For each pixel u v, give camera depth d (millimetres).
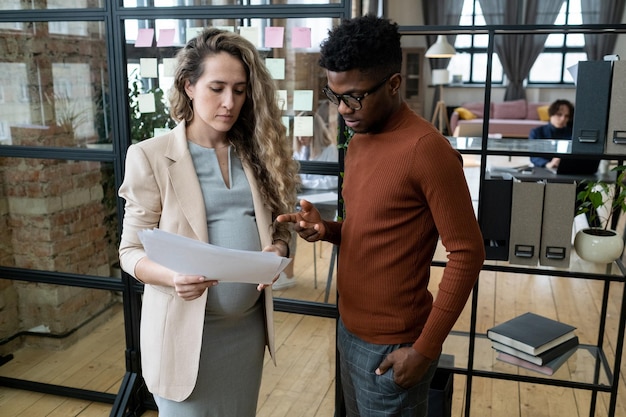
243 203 1644
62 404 2760
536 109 11062
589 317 3748
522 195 2115
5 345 2920
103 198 2631
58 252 2762
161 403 1681
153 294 1630
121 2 2379
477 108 11266
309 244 2426
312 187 2387
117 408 2605
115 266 2664
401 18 11539
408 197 1438
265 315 1752
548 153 2021
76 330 2822
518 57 11273
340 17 2182
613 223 2486
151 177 1532
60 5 2502
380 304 1524
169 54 2395
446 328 1439
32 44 2580
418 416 1600
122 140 2498
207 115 1525
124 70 2438
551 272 2113
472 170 7699
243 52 1534
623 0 10609
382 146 1474
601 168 5359
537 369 2172
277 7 2225
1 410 2705
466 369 2227
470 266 1410
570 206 2092
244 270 1387
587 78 1949
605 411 2703
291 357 2559
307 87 2287
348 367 1656
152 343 1618
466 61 11695
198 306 1580
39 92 2619
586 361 2312
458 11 11312
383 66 1388
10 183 2748
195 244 1312
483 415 2664
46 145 2662
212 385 1670
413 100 11344
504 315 3771
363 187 1504
